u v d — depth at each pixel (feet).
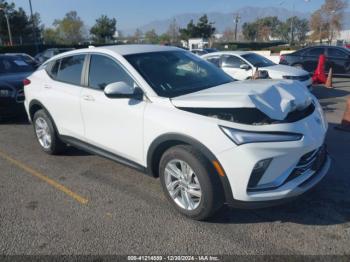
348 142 19.62
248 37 292.20
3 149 20.26
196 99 11.50
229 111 10.75
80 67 15.87
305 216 11.93
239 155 10.20
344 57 47.16
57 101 16.65
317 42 209.46
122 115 13.26
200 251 10.36
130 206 13.10
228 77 15.38
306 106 11.93
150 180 15.35
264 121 10.50
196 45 159.74
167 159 11.85
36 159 18.40
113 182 15.25
